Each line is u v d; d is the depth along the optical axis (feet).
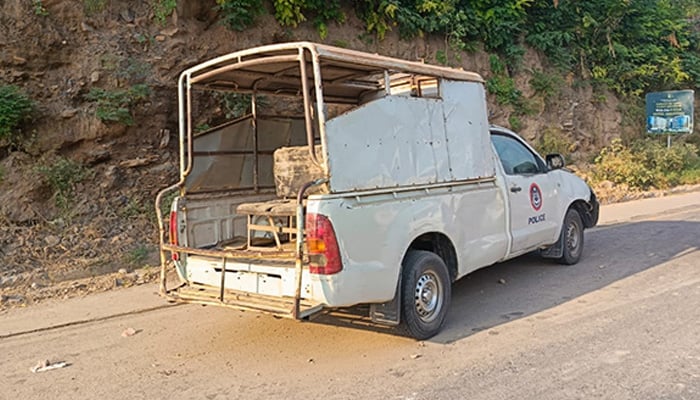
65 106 30.12
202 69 18.06
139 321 19.61
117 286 23.70
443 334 17.42
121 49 31.83
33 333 18.52
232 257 15.56
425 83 19.93
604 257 27.50
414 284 16.47
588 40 63.57
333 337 17.46
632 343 15.80
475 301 20.89
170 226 18.01
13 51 29.19
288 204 17.17
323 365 15.28
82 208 28.96
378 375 14.44
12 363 16.07
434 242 18.22
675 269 24.32
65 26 30.81
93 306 21.24
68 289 22.97
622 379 13.50
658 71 68.80
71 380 14.78
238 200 20.03
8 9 29.53
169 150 32.78
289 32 38.09
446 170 18.25
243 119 20.65
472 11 50.98
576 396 12.71
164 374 15.02
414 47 46.80
